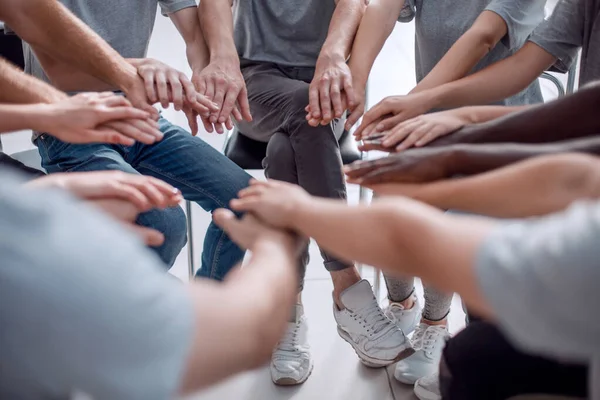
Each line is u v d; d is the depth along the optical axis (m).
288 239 0.82
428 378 1.62
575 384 0.87
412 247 0.67
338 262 1.62
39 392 0.54
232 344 0.60
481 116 1.25
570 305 0.52
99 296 0.51
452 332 1.87
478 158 0.92
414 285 1.98
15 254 0.50
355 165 0.99
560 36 1.51
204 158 1.49
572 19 1.50
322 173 1.52
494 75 1.52
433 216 0.67
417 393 1.63
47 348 0.52
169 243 1.37
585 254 0.51
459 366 0.91
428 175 0.94
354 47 1.62
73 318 0.51
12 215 0.51
